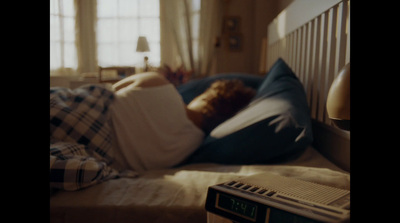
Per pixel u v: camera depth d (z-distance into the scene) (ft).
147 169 3.45
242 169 2.93
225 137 3.38
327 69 3.46
